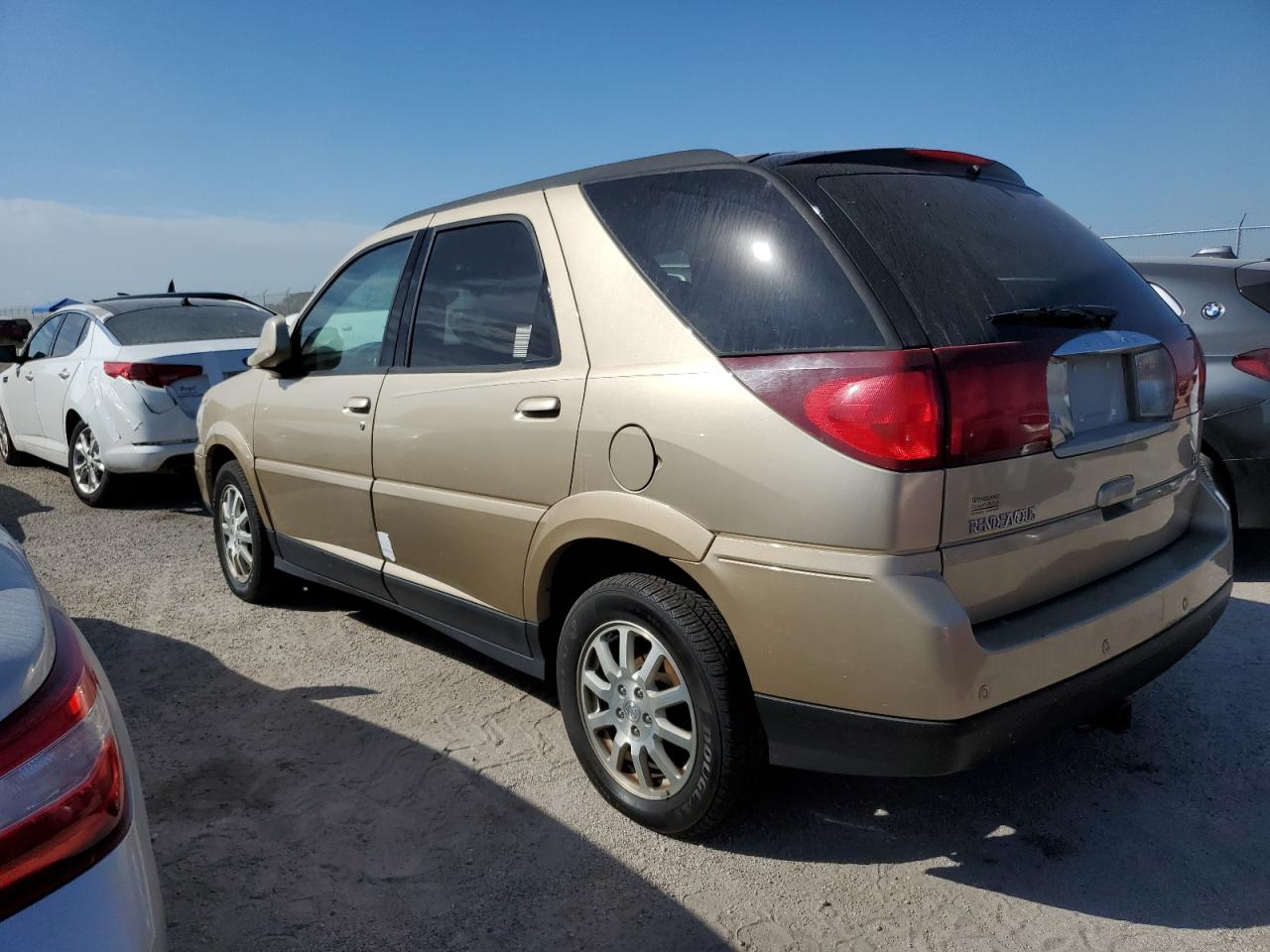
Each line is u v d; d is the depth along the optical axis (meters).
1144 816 2.85
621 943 2.38
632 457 2.63
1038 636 2.31
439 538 3.44
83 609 5.07
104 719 1.56
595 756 2.95
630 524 2.64
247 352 7.48
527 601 3.11
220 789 3.16
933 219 2.59
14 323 11.23
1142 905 2.46
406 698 3.83
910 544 2.18
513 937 2.41
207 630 4.69
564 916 2.48
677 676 2.66
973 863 2.66
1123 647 2.52
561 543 2.89
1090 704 2.48
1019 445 2.31
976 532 2.27
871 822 2.87
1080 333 2.52
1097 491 2.57
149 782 3.22
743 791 2.61
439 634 4.55
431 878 2.66
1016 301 2.47
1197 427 3.04
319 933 2.45
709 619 2.56
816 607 2.28
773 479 2.33
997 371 2.27
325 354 4.19
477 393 3.19
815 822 2.87
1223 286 4.88
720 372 2.47
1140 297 2.91
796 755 2.42
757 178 2.61
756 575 2.37
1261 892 2.49
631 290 2.78
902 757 2.25
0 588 1.64
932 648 2.15
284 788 3.16
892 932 2.39
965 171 2.93
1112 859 2.65
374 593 3.98
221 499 5.09
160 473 7.24
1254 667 3.83
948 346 2.24
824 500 2.24
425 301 3.61
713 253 2.62
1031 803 2.94
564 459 2.85
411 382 3.53
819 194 2.50
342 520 4.00
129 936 1.38
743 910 2.49
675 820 2.72
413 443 3.48
